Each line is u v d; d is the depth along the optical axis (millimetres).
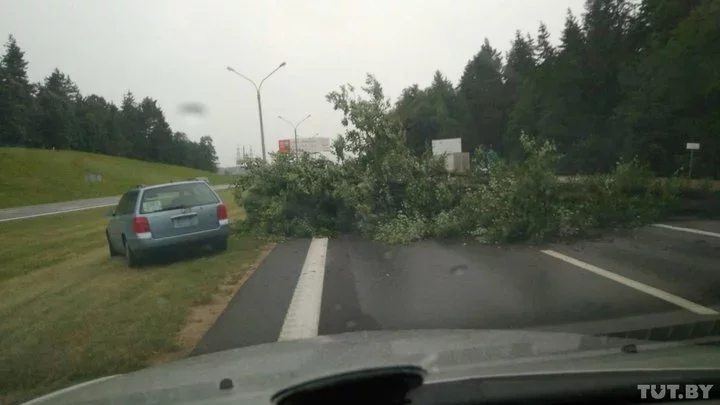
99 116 117875
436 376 2934
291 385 2922
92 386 3727
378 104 15617
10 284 10648
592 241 12305
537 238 12242
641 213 14492
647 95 38875
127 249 11984
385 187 15078
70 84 129250
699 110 35719
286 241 14883
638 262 9828
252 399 2818
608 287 8047
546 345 3740
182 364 3961
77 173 64938
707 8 34781
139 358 5922
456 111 81812
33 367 5719
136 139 122812
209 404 2822
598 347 3672
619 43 55438
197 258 12492
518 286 8344
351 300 7961
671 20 41906
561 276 8930
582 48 55906
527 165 12664
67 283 10461
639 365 3143
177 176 86562
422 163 15070
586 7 59812
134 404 3049
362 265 10812
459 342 3871
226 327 6828
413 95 78938
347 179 15406
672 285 8039
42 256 14281
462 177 14711
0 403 4836
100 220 24641
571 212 12828
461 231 13539
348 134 15680
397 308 7371
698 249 10922
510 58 83875
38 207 38406
